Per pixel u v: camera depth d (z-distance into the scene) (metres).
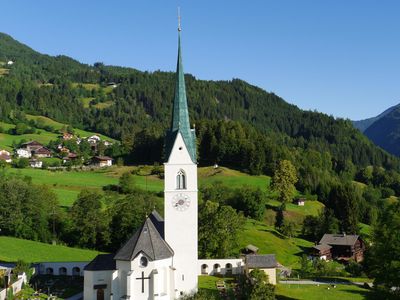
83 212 121.19
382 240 68.81
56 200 132.50
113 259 72.19
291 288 91.12
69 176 190.62
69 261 100.00
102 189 167.50
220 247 108.94
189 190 75.25
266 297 66.06
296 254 136.62
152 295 68.88
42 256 104.50
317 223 159.75
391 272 65.94
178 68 76.44
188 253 75.00
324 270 113.25
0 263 93.56
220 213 112.44
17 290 77.56
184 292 74.38
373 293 77.19
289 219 168.88
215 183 177.62
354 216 169.75
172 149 75.06
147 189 169.75
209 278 94.69
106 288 74.62
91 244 120.50
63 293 79.69
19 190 124.75
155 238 72.25
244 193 165.38
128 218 117.75
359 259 147.25
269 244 136.88
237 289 75.00
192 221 75.19
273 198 183.62
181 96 76.12
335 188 185.12
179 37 76.44
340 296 85.12
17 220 122.38
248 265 94.38
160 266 70.62
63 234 124.81
